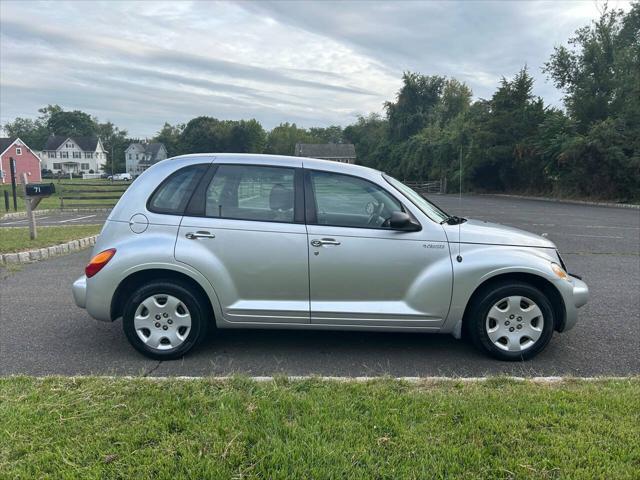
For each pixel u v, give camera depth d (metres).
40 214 20.12
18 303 6.09
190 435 2.79
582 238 12.52
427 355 4.46
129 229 4.23
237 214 4.25
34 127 129.25
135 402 3.19
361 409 3.15
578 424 2.95
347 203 4.29
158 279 4.26
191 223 4.20
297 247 4.17
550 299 4.40
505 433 2.85
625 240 12.13
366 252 4.18
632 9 30.30
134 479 2.43
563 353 4.52
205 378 3.60
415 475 2.47
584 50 30.97
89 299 4.23
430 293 4.20
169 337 4.24
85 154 104.81
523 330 4.27
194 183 4.32
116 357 4.33
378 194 4.32
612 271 8.29
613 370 4.14
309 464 2.55
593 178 28.33
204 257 4.14
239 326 4.30
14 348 4.54
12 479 2.42
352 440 2.77
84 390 3.37
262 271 4.18
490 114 39.84
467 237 4.29
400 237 4.20
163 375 3.94
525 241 4.40
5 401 3.20
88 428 2.87
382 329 4.28
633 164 25.56
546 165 32.41
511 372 4.09
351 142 100.50
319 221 4.23
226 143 102.06
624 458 2.61
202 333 4.29
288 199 4.27
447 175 47.53
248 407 3.12
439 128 59.12
